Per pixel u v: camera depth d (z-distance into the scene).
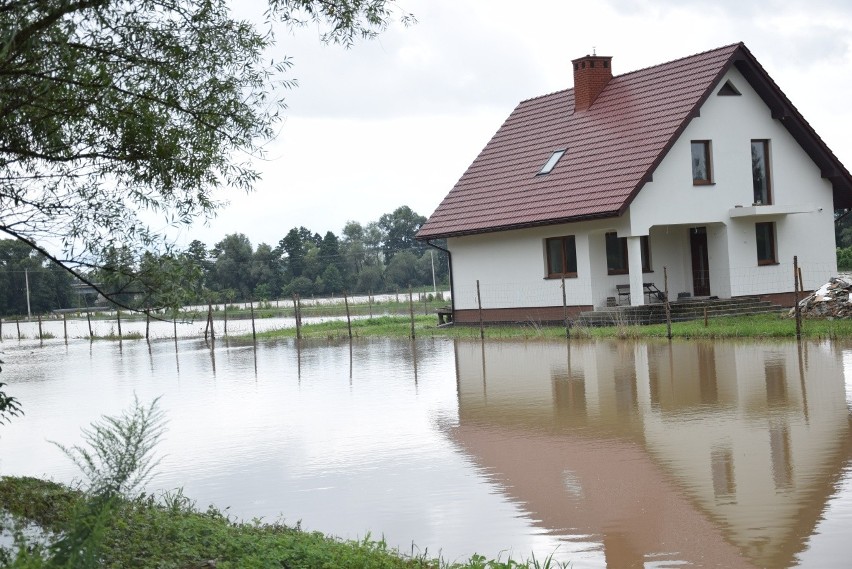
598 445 12.75
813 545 8.23
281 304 76.31
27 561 6.21
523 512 9.76
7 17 7.83
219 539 8.12
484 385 19.34
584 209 30.12
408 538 9.09
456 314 36.44
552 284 32.62
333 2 10.37
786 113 31.81
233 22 10.24
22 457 13.86
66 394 21.64
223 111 10.25
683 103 30.67
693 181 30.84
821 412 14.01
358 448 13.45
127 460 7.18
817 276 33.06
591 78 34.88
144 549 7.68
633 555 8.26
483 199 35.25
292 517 10.03
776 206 31.02
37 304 84.75
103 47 9.39
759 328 25.12
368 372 23.12
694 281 32.78
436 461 12.35
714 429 13.30
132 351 36.28
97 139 10.02
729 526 8.90
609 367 20.94
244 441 14.39
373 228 107.88
